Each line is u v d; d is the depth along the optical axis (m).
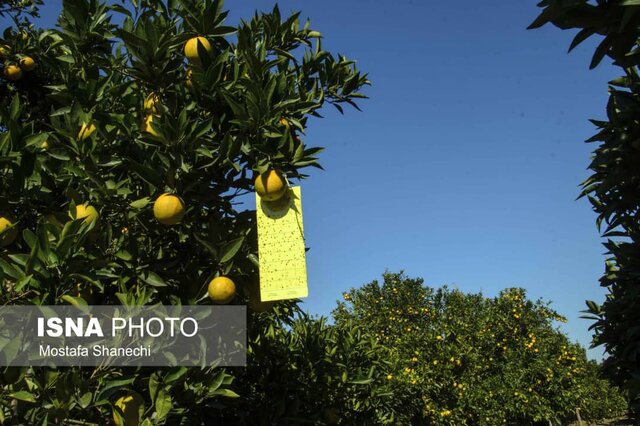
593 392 21.50
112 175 2.73
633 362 3.72
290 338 4.80
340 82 3.44
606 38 1.56
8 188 2.39
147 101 2.88
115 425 2.24
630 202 2.94
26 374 2.03
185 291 2.72
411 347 13.77
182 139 2.49
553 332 17.08
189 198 2.61
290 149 2.61
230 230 2.85
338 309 16.77
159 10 3.05
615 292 3.98
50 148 2.84
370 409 6.11
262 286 2.46
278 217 2.54
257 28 3.34
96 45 2.98
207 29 2.82
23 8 4.81
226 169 2.77
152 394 2.14
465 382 13.62
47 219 2.44
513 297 17.31
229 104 2.55
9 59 4.47
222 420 3.44
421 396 11.95
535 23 1.55
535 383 16.12
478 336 15.96
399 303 16.41
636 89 2.91
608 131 2.74
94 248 2.47
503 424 14.72
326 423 4.62
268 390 3.82
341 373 5.21
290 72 3.28
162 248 2.92
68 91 2.86
